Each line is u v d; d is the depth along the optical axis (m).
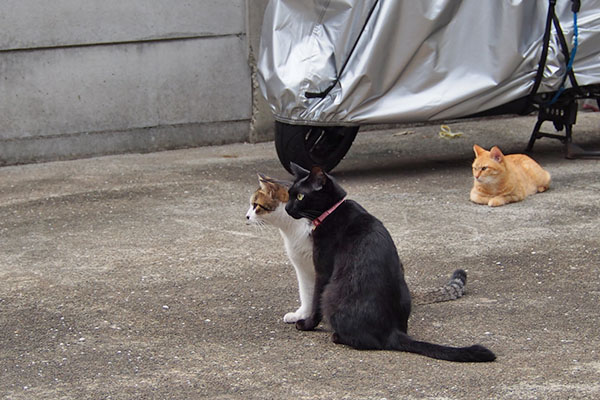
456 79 7.33
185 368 3.85
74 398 3.55
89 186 7.80
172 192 7.47
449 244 5.74
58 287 5.08
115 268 5.43
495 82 7.35
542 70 7.43
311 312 4.29
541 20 7.45
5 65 8.68
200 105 9.58
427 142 9.45
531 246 5.62
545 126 9.98
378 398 3.44
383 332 3.94
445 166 8.26
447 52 7.30
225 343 4.17
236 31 9.51
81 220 6.64
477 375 3.65
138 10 9.02
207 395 3.54
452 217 6.41
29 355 4.05
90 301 4.82
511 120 10.48
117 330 4.37
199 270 5.35
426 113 7.29
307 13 7.35
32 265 5.54
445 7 7.14
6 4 8.52
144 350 4.09
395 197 7.06
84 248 5.89
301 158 7.52
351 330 3.96
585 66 7.59
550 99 7.78
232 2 9.41
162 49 9.25
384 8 7.03
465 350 3.75
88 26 8.88
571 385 3.52
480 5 7.29
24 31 8.65
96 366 3.90
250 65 9.66
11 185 7.98
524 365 3.76
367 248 3.99
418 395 3.46
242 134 9.87
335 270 4.06
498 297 4.73
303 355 3.97
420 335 4.20
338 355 3.95
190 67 9.42
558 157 8.34
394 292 3.98
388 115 7.21
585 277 4.98
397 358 3.87
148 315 4.59
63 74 8.92
